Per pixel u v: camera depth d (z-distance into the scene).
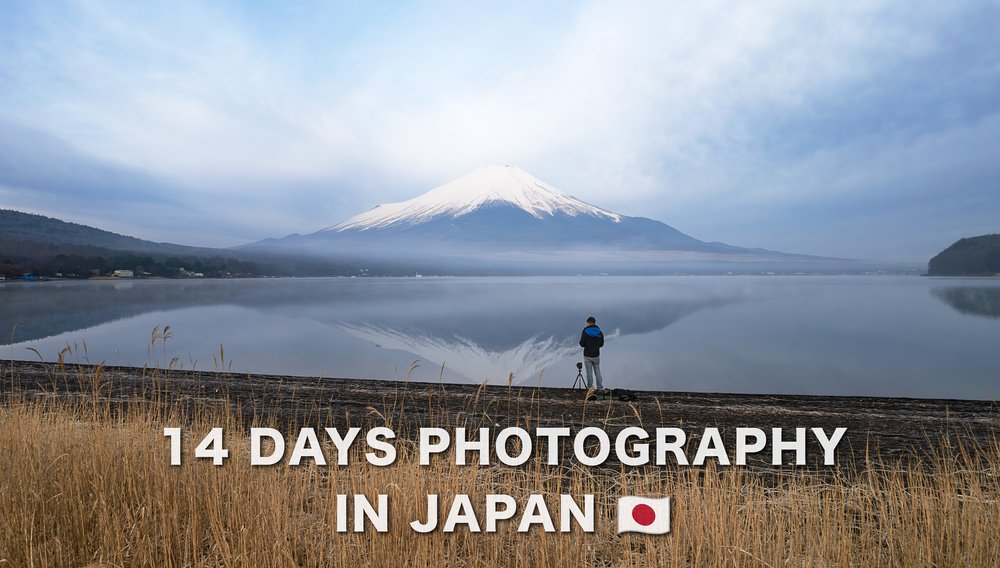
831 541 4.11
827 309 135.00
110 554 3.84
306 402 11.81
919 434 9.23
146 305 116.19
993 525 4.18
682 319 110.31
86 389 12.59
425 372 45.47
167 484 4.48
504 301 167.88
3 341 49.91
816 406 12.14
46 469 4.81
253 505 4.32
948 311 127.00
